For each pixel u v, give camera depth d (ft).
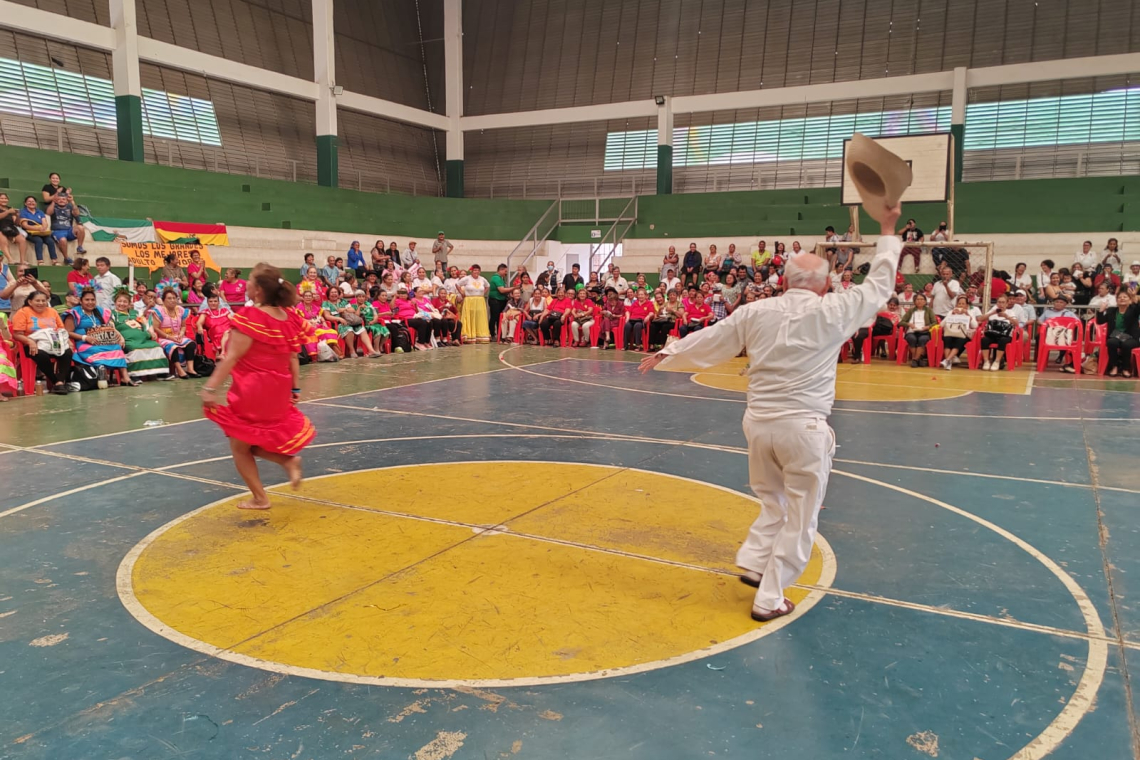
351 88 88.17
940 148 51.98
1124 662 10.89
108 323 36.73
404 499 18.58
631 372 42.96
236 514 17.33
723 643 11.41
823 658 10.98
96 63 68.28
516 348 57.00
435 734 9.14
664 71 88.02
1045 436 25.93
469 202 83.71
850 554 15.06
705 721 9.43
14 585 13.42
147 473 20.66
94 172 59.41
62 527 16.38
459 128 93.86
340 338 49.70
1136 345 41.47
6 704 9.75
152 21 70.64
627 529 16.53
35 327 33.37
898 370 44.65
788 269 12.19
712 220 79.61
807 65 82.12
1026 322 47.70
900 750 8.87
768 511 13.15
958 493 19.22
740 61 85.10
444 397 33.86
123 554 14.87
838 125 82.89
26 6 60.54
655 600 12.92
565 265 84.94
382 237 78.79
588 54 91.97
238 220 67.62
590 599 12.94
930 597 13.06
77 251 52.70
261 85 75.05
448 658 10.93
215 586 13.41
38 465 21.40
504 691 10.07
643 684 10.26
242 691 10.05
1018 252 68.49
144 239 57.00
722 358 12.55
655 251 80.43
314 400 32.86
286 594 13.08
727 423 27.99
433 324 58.18
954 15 77.66
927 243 49.65
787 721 9.43
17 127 62.28
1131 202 66.33
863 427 27.40
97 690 10.07
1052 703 9.84
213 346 41.60
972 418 29.22
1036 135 75.92
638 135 91.61
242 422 16.69
